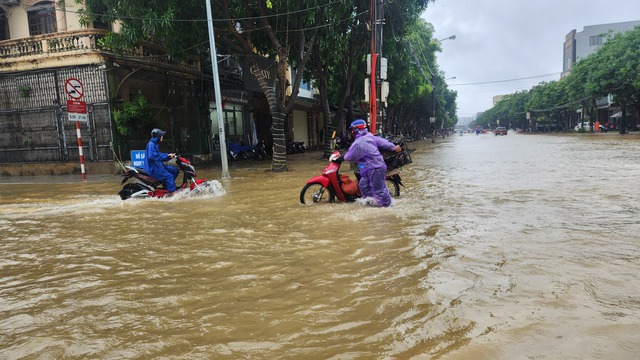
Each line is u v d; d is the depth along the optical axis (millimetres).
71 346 2531
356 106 33688
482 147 27531
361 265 3824
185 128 18625
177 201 8156
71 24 16656
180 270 3906
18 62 15195
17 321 2914
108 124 14820
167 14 11758
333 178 7270
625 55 33156
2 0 16734
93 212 7168
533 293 2996
